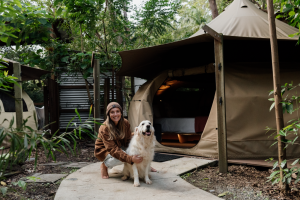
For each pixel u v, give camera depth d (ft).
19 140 6.50
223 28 18.57
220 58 12.89
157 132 21.31
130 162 10.84
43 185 11.77
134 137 11.23
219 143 13.07
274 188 10.41
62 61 26.71
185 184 11.10
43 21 16.87
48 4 26.25
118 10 27.55
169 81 25.44
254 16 18.95
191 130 20.35
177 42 15.76
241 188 10.70
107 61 26.35
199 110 27.63
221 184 11.33
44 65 26.84
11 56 34.86
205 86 29.60
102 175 12.29
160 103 26.07
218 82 12.94
